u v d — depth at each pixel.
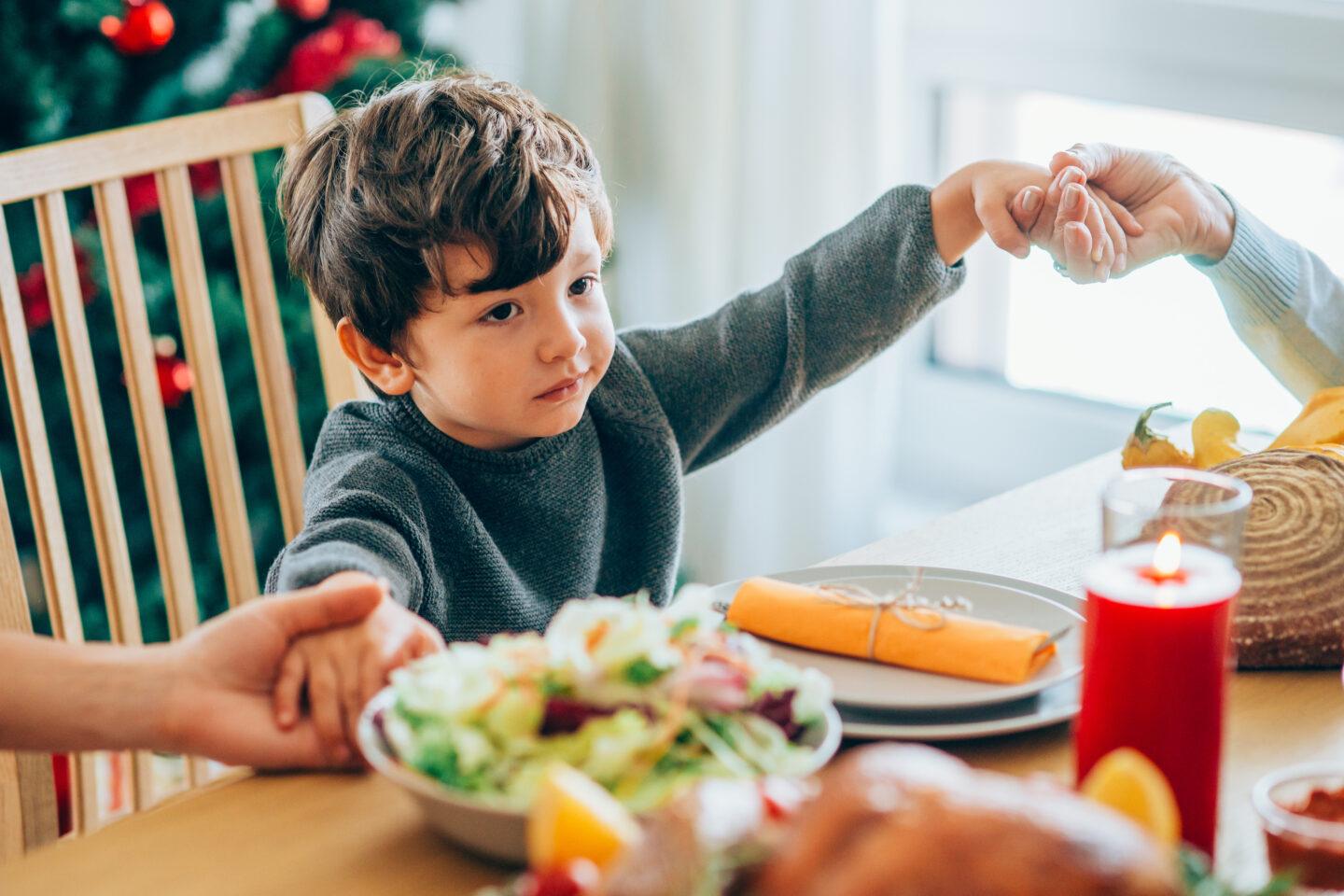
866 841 0.43
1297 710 0.78
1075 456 2.19
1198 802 0.62
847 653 0.80
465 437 1.11
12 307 1.12
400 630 0.77
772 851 0.47
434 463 1.08
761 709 0.66
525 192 0.98
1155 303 2.04
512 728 0.63
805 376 1.22
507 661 0.65
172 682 0.74
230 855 0.67
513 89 1.12
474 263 0.98
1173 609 0.61
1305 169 1.82
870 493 2.14
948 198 1.15
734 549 2.27
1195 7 1.84
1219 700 0.62
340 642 0.76
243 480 1.97
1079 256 1.01
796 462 2.14
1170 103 1.91
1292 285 1.11
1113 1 1.92
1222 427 1.01
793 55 2.00
